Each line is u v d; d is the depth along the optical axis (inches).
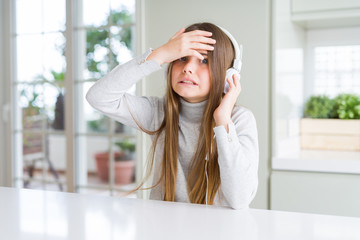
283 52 71.2
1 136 113.2
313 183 64.6
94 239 23.3
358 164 62.3
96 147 199.8
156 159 43.6
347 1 69.9
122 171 162.6
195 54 35.4
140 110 43.6
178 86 37.4
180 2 72.5
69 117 101.9
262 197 67.9
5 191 37.8
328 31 87.2
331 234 24.0
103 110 41.0
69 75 101.3
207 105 37.6
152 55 37.1
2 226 26.0
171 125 40.3
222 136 33.6
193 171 40.0
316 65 89.0
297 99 83.5
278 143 68.7
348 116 82.0
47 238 23.6
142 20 75.5
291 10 75.0
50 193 36.7
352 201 62.9
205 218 27.8
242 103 68.4
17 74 113.1
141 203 32.5
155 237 23.5
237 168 32.4
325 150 81.7
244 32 68.0
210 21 70.4
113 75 38.6
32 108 112.8
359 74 85.3
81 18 102.2
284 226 25.8
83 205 31.8
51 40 108.2
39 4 108.8
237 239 23.1
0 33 111.5
